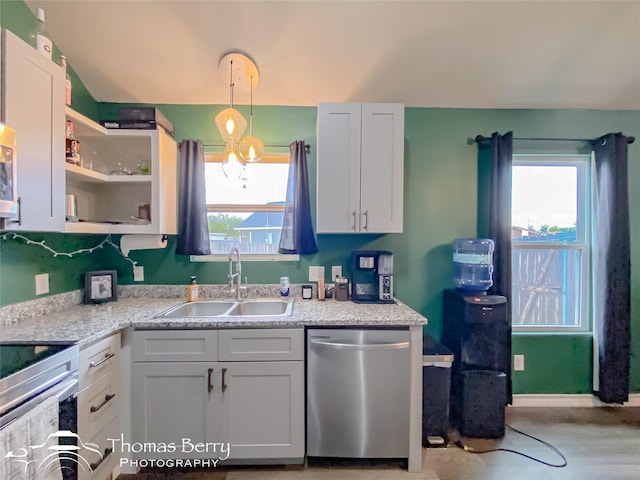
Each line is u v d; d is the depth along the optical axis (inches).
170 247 94.5
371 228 82.6
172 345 68.1
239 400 68.8
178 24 72.1
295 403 69.3
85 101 87.0
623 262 92.0
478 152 97.7
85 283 83.9
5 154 47.9
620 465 72.1
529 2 67.7
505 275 90.7
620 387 92.7
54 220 59.3
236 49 77.9
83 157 85.4
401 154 82.7
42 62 56.4
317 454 70.1
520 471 70.3
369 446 69.7
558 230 101.2
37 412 43.7
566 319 101.1
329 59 80.7
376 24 72.4
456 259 95.0
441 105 96.2
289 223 91.5
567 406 97.6
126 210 91.3
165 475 68.8
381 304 83.5
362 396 69.2
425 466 71.7
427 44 77.1
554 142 97.9
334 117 82.0
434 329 97.6
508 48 78.0
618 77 86.1
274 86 88.3
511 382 92.4
